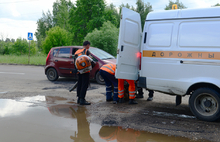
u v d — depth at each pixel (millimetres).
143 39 4621
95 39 22312
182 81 4156
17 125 3727
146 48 4574
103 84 8258
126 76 4723
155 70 4465
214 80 3832
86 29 40750
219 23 3865
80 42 43375
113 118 4188
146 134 3385
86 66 5172
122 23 4520
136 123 3891
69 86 7973
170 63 4285
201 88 4012
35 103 5352
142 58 4633
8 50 34469
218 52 3812
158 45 4430
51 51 9531
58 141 3084
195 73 4023
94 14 38812
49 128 3609
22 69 14922
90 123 3896
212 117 3893
